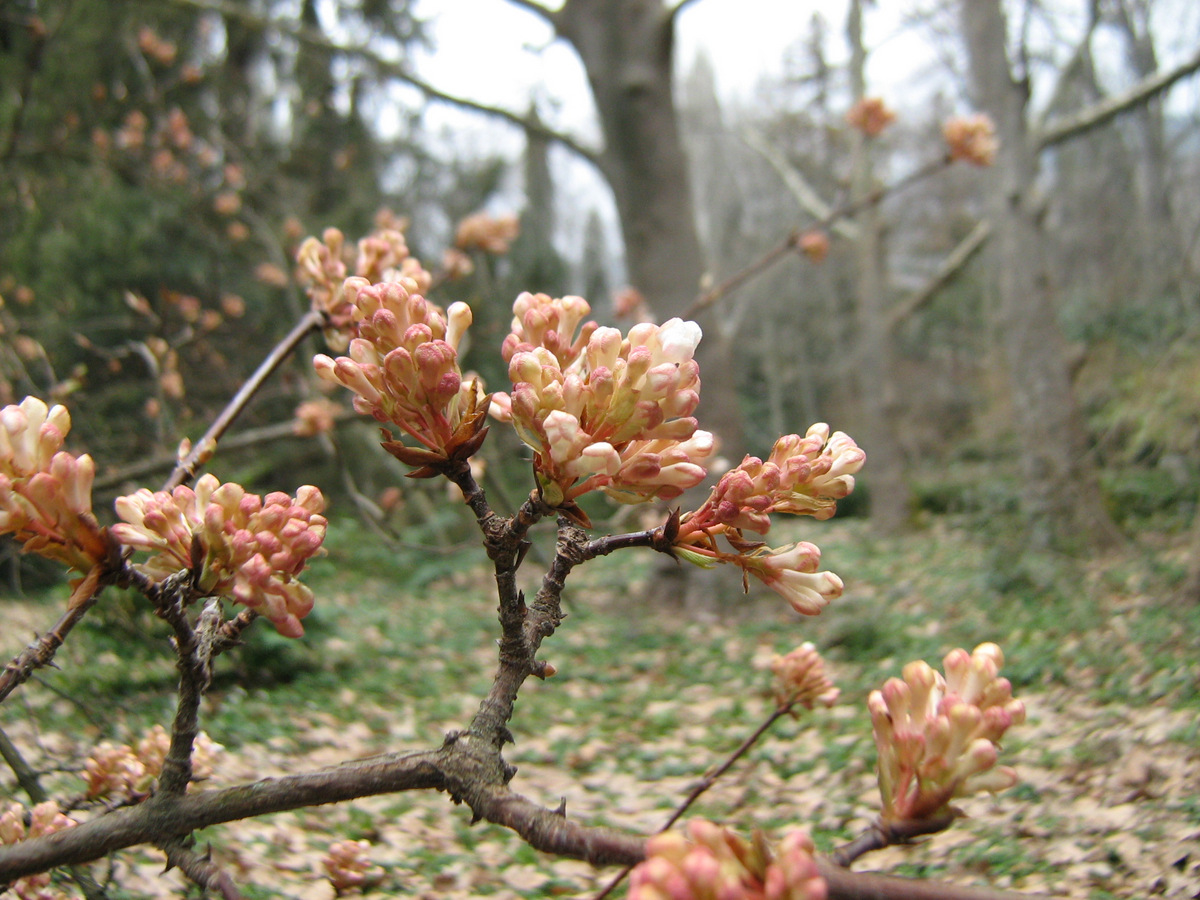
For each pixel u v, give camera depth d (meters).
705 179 32.12
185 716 0.87
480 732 0.88
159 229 9.32
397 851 3.62
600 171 9.21
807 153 26.88
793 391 28.95
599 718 5.73
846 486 0.89
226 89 11.02
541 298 0.94
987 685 0.83
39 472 0.80
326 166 13.12
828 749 4.74
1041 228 10.18
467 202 15.73
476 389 0.87
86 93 8.76
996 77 10.38
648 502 0.82
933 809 0.79
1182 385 9.55
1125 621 6.14
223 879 0.82
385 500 8.62
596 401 0.79
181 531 0.86
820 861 0.73
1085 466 9.45
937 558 10.91
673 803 4.23
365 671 6.31
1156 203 15.45
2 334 4.70
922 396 22.88
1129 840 3.19
